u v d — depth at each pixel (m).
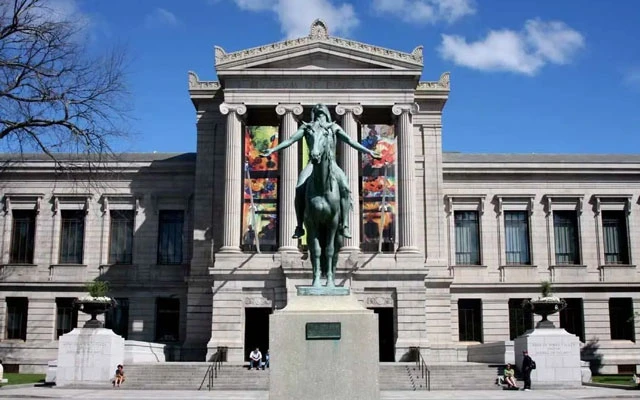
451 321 61.72
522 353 39.19
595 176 65.19
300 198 17.81
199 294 56.94
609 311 63.22
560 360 37.91
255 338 53.34
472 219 64.56
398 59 55.78
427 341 51.22
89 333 39.06
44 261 62.84
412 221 54.12
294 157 54.66
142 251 62.44
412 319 51.53
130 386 39.34
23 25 38.50
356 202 54.06
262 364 44.03
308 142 16.78
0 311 61.97
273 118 59.25
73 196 63.59
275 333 15.28
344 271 51.81
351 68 55.97
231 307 52.16
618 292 63.16
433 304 57.97
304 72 55.69
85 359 38.78
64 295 62.12
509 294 62.62
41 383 40.56
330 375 15.15
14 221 64.00
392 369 43.16
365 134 56.06
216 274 52.53
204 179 59.22
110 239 63.34
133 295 61.78
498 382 39.78
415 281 52.09
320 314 15.37
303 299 15.82
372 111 57.16
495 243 63.81
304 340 15.25
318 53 55.94
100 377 38.66
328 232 16.86
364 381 15.16
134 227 62.91
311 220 16.88
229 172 54.88
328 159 16.62
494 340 61.72
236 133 55.47
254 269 52.50
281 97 55.78
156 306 61.81
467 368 42.47
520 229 64.50
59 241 63.47
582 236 64.25
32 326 61.53
